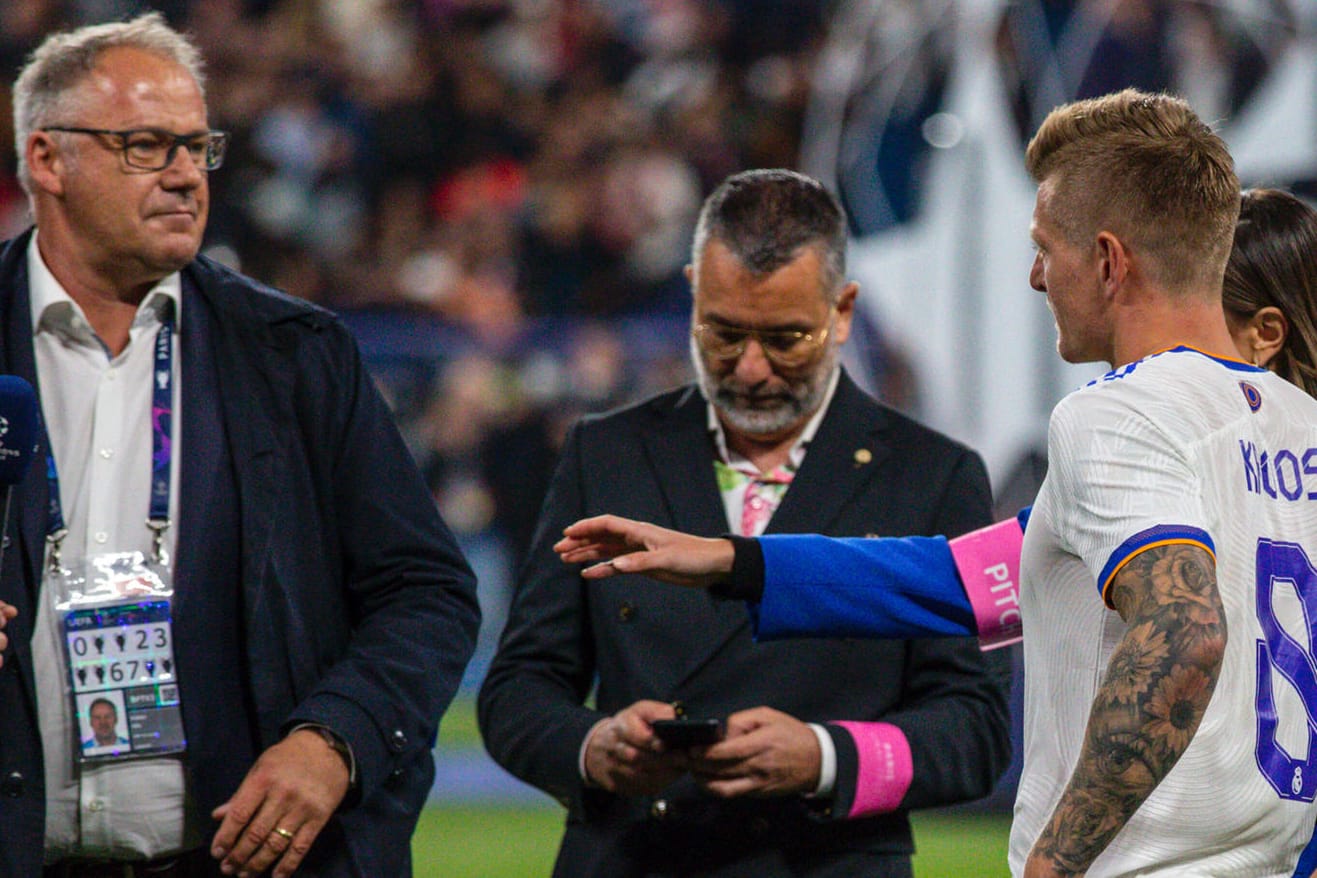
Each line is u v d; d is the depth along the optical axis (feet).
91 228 28.76
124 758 27.96
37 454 28.12
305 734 27.78
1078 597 22.98
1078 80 93.30
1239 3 92.07
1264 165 92.43
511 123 131.13
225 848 26.91
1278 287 26.45
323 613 29.96
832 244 32.22
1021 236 93.20
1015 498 91.76
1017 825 23.58
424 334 112.16
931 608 30.37
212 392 29.55
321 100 130.52
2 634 25.72
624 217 128.06
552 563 33.73
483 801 85.81
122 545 28.55
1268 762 22.09
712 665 32.07
